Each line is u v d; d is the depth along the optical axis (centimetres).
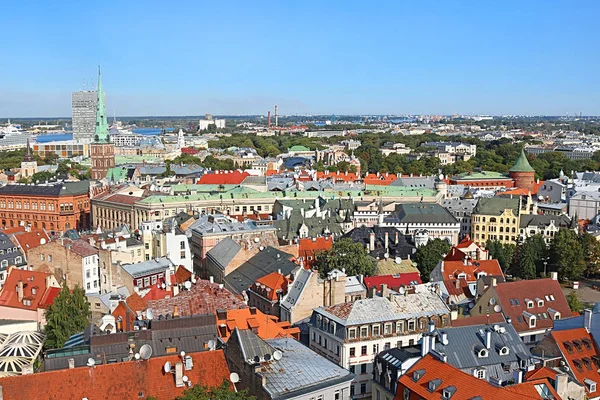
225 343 10719
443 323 13625
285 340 11031
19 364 12138
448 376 9538
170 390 8931
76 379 8700
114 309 13288
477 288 16162
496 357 10875
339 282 15612
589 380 10656
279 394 8906
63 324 13288
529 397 8450
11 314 15812
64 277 17125
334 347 13075
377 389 11288
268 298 16238
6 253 19850
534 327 14450
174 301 13338
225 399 8325
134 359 9506
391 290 14912
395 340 13238
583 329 11656
